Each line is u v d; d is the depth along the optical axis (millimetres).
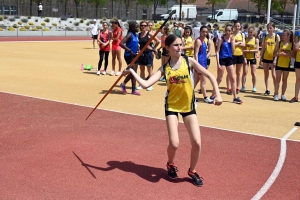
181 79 4801
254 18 56000
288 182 5266
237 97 10188
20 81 12367
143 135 7070
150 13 64000
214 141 6914
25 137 6781
